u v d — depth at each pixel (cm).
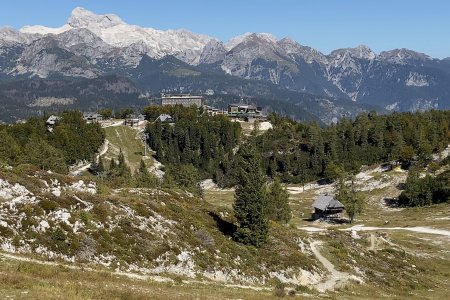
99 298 3806
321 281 7644
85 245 5728
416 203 18038
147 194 9119
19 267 4481
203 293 5184
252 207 7950
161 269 6038
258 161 8150
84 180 7806
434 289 8644
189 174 18675
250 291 6034
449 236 12962
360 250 10119
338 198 17225
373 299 6788
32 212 5753
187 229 7375
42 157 16700
